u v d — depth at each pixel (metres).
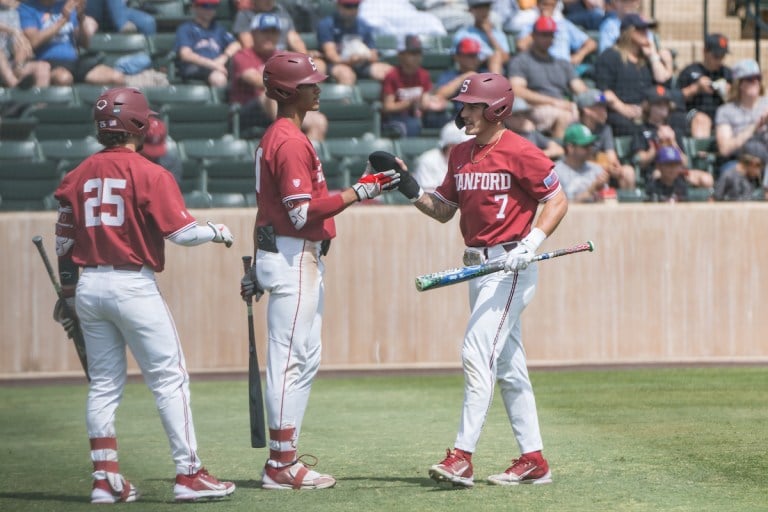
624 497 17.17
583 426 24.38
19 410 28.17
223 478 19.30
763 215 35.75
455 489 17.91
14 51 37.59
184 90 38.22
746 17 46.28
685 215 35.66
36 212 34.69
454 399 29.25
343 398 29.55
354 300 35.03
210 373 34.50
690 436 22.91
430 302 35.22
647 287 35.66
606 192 36.28
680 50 47.12
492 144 18.22
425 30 41.28
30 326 34.34
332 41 39.59
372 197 18.06
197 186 36.22
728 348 35.88
